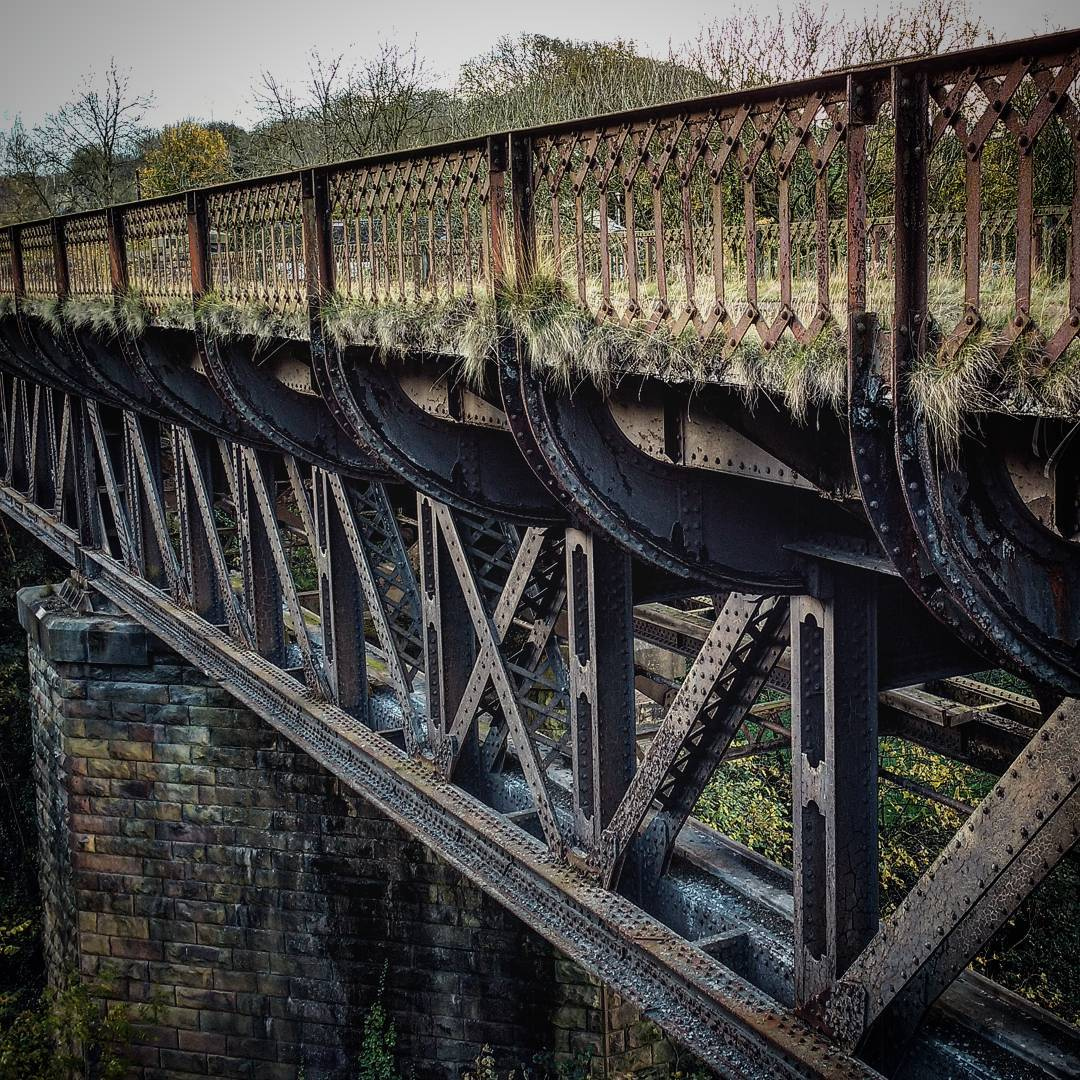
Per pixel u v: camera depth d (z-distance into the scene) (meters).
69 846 14.54
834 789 5.17
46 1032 14.75
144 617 13.66
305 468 10.39
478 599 7.62
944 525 3.56
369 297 6.58
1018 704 6.67
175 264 9.13
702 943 6.15
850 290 3.70
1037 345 3.24
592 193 8.43
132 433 13.42
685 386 5.03
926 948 4.79
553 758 7.36
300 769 13.73
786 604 5.78
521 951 12.76
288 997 13.86
